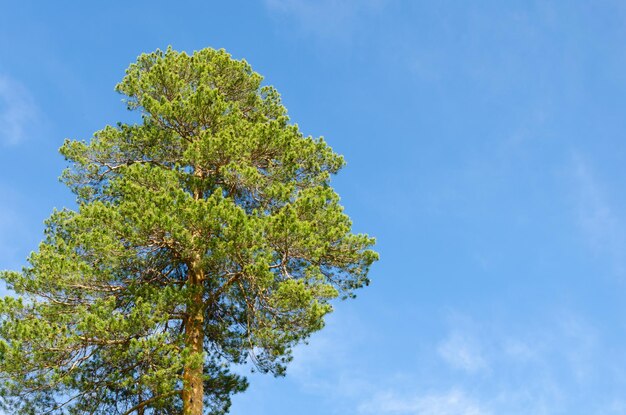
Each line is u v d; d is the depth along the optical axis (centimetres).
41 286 1344
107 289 1409
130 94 1908
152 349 1240
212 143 1576
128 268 1448
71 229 1534
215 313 1609
